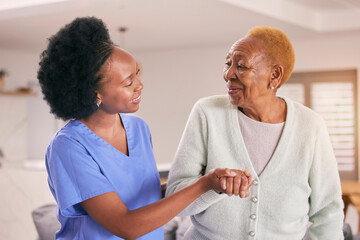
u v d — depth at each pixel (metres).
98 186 1.08
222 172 0.98
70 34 1.05
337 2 4.96
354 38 6.01
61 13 4.20
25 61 6.73
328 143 1.23
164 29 5.27
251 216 1.18
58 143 1.10
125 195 1.18
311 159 1.20
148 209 1.02
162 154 7.25
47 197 3.26
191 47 6.82
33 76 6.84
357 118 6.12
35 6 4.14
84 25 1.07
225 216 1.21
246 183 0.96
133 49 6.96
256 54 1.12
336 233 1.25
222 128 1.22
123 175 1.18
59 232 1.20
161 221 1.03
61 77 1.05
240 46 1.13
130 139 1.25
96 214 1.07
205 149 1.25
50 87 1.08
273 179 1.19
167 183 1.29
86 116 1.13
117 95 1.08
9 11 4.29
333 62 6.12
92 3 3.93
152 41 6.19
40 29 5.00
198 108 1.26
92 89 1.05
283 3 4.79
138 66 1.15
